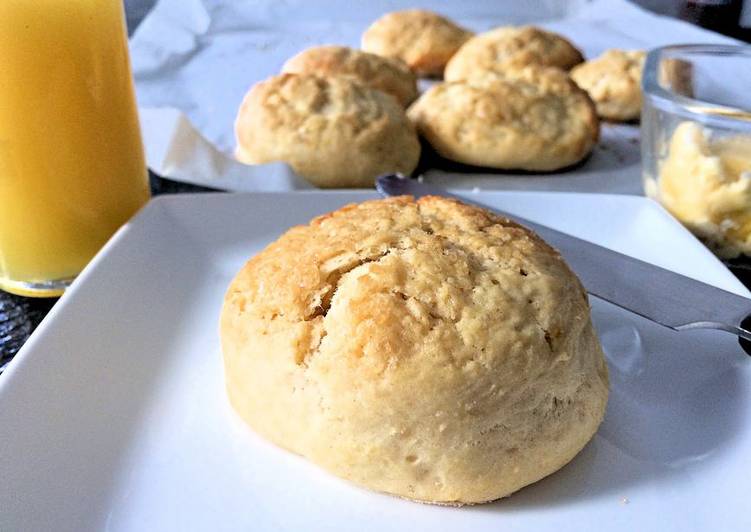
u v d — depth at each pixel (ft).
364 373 0.47
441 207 0.60
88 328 0.59
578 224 0.77
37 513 0.46
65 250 0.69
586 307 0.55
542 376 0.49
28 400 0.51
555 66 1.41
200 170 0.93
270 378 0.51
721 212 0.78
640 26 1.84
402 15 1.58
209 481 0.50
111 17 0.68
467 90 1.07
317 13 1.89
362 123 0.98
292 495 0.49
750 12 1.81
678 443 0.53
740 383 0.56
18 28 0.62
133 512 0.47
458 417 0.47
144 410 0.56
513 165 1.04
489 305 0.50
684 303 0.61
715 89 1.01
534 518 0.47
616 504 0.48
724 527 0.46
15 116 0.64
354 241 0.55
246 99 1.05
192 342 0.63
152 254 0.69
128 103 0.72
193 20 1.77
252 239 0.75
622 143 1.17
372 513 0.48
